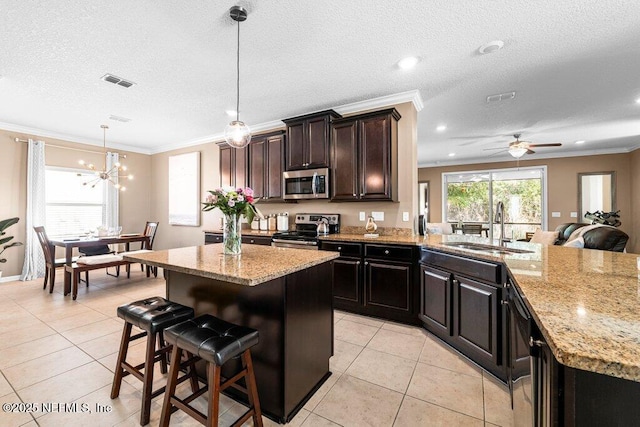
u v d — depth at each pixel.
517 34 2.21
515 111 3.95
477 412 1.65
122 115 4.08
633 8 1.91
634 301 0.97
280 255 2.05
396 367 2.13
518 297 1.25
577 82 3.05
